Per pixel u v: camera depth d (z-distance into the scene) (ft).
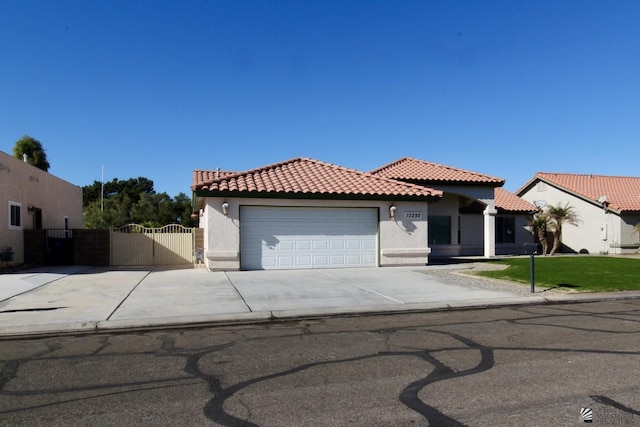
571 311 32.76
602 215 104.37
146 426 14.25
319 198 59.16
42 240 69.51
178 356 21.77
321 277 50.34
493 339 24.48
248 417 14.79
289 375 18.88
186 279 49.16
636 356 21.02
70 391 17.28
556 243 99.66
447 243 90.12
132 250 72.49
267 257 58.49
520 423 14.07
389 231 62.44
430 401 15.90
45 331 26.73
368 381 18.01
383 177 72.95
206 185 56.75
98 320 28.78
